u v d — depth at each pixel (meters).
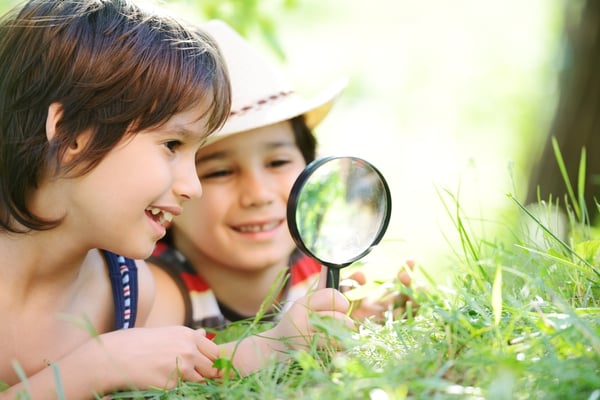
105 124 2.31
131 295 2.76
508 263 2.84
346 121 11.68
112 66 2.34
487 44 12.23
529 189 5.82
